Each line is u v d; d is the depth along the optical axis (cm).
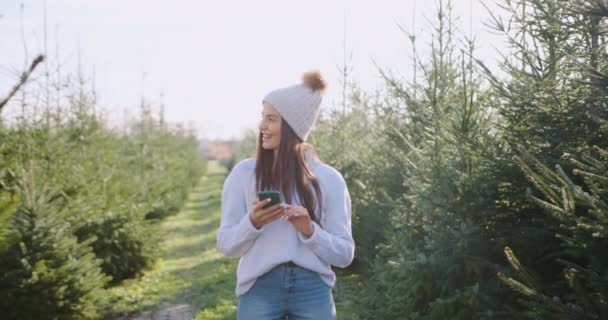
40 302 519
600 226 246
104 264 797
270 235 229
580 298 273
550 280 377
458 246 396
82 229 754
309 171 233
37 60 324
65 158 833
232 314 622
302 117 232
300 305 228
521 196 387
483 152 400
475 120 420
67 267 537
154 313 666
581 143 352
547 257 364
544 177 313
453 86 501
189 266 960
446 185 409
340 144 876
